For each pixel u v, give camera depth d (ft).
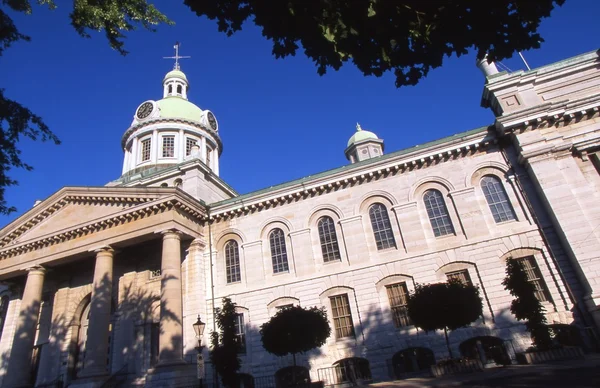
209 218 90.74
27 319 85.15
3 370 94.99
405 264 74.59
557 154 70.85
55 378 86.94
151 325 83.76
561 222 66.03
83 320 94.48
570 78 79.00
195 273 84.02
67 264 96.58
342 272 77.77
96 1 34.19
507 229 71.41
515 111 73.97
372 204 82.28
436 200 78.54
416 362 69.67
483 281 69.51
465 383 40.47
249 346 77.41
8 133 37.01
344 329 74.69
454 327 55.93
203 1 24.22
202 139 139.74
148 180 105.09
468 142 77.92
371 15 20.98
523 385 33.88
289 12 22.94
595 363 41.45
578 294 63.46
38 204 94.94
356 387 53.88
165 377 66.23
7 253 93.45
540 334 54.75
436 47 23.81
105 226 85.61
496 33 22.80
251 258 85.20
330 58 24.67
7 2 33.76
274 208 88.28
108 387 73.87
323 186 84.99
